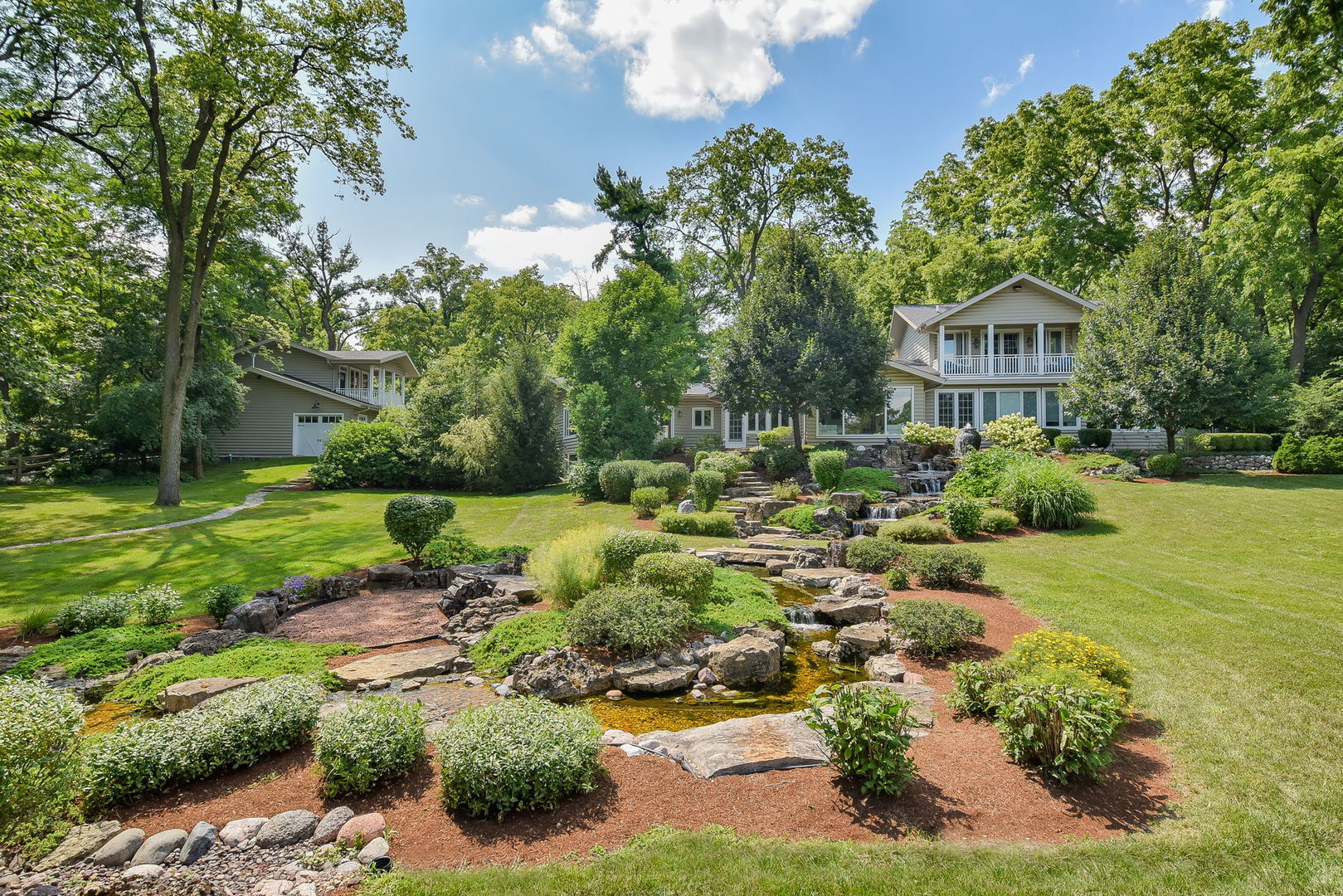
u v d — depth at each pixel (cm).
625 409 2503
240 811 405
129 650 706
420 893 322
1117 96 3042
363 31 1812
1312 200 2148
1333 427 1912
